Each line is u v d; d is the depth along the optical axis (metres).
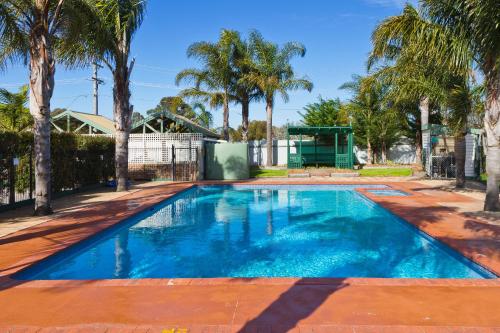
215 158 22.55
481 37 8.88
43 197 10.01
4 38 9.86
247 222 10.69
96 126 24.12
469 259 5.98
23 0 9.49
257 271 6.38
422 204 11.42
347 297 4.29
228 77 28.20
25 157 12.23
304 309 3.98
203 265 6.75
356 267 6.50
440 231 7.65
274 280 4.88
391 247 7.74
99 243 8.24
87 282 4.89
